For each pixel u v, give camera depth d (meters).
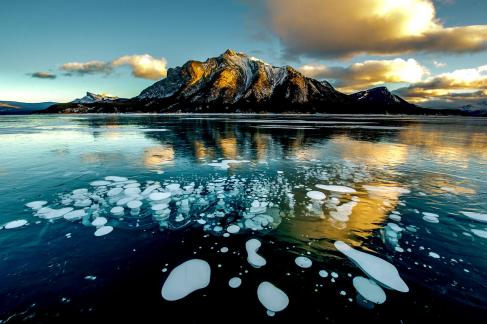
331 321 2.81
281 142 17.28
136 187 7.26
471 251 4.18
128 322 2.79
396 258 3.98
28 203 5.98
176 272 3.62
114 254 4.04
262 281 3.46
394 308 3.00
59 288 3.30
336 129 29.36
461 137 21.45
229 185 7.47
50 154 12.37
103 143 16.58
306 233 4.75
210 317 2.86
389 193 6.89
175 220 5.20
